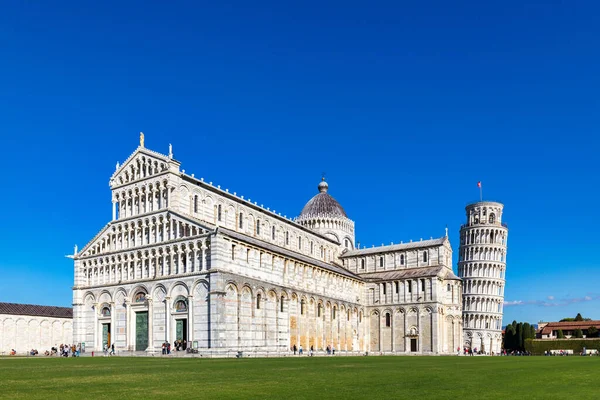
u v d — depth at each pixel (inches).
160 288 3966.5
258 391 1227.2
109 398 1091.9
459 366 2422.5
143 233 4205.2
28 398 1093.1
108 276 4355.3
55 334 6028.5
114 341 4178.2
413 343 5482.3
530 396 1177.4
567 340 6953.7
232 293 3754.9
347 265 6318.9
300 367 2194.9
